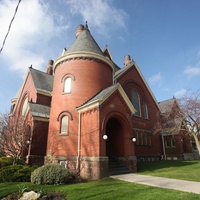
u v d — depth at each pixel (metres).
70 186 10.00
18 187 9.87
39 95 24.48
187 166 17.31
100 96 14.93
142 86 28.67
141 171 15.20
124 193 7.90
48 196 8.06
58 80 18.55
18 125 17.42
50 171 11.23
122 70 26.83
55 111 17.48
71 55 18.34
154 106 29.69
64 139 15.74
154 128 26.58
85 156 13.84
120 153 15.86
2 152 18.48
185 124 21.47
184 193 7.50
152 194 7.52
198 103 20.05
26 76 29.06
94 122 13.93
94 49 19.75
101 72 18.59
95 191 8.51
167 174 13.17
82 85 17.28
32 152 18.48
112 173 13.49
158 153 27.02
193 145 37.47
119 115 15.38
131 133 15.93
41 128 19.91
